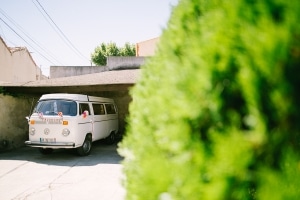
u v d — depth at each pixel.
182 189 0.96
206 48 1.02
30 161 8.48
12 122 10.95
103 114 10.85
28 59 24.73
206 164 0.95
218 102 0.98
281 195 0.80
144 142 1.43
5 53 19.33
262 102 0.88
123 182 1.73
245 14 0.93
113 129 11.99
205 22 1.13
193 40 1.17
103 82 9.84
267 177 0.80
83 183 6.12
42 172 7.13
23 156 9.31
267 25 0.83
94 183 6.12
